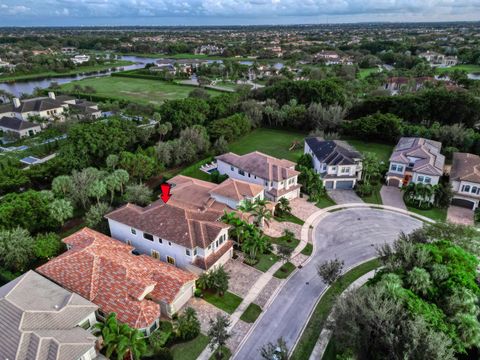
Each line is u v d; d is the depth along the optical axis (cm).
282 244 4762
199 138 7581
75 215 5412
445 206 5750
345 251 4656
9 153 8112
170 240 4034
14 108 10756
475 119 8969
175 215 4325
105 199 5750
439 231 4147
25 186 6153
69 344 2730
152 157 6688
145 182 6569
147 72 19088
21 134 9456
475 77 15838
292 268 4306
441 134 7931
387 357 2581
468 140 7619
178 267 4188
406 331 2581
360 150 8281
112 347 2769
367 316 2717
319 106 9512
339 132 9288
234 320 3509
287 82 11500
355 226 5247
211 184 5750
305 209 5722
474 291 3100
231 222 4412
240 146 8656
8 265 3988
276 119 9975
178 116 8794
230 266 4303
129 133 7619
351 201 6006
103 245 4028
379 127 8612
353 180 6397
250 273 4191
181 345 3209
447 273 3203
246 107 10075
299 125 9744
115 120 7744
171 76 17675
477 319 2981
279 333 3381
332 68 17238
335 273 3778
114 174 5556
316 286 4009
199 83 16088
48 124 10031
